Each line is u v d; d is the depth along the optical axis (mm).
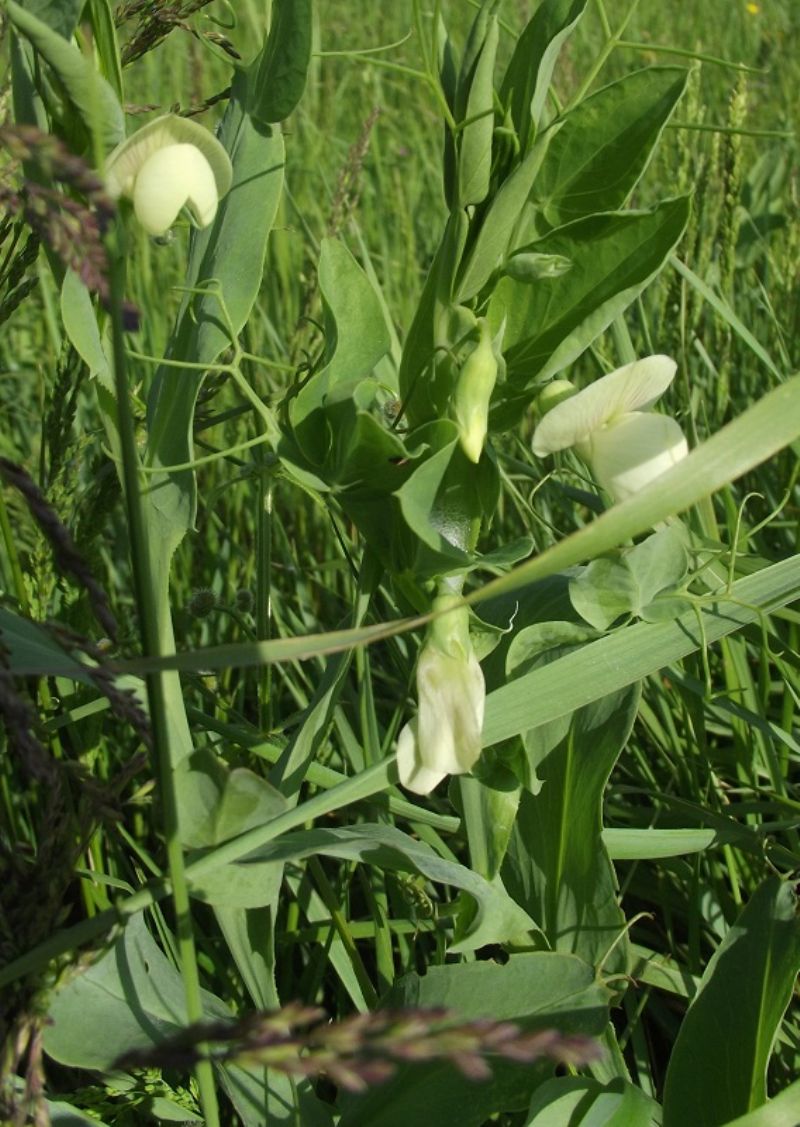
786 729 313
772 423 212
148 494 248
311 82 660
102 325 248
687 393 360
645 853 265
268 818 230
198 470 396
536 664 260
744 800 319
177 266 502
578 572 271
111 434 246
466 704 230
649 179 565
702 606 256
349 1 852
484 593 209
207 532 375
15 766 309
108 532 385
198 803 227
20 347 479
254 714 348
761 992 242
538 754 260
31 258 272
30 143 184
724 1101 241
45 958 215
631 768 328
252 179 249
